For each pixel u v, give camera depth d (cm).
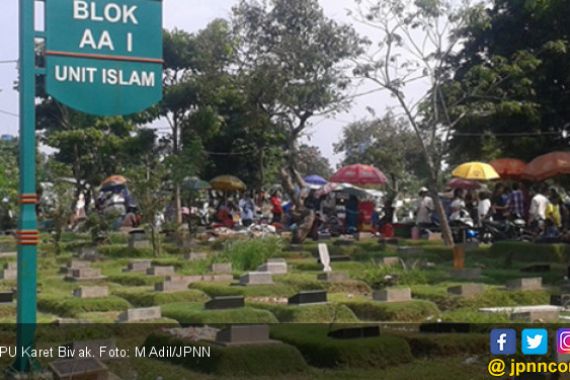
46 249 2191
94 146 3312
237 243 1845
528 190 2722
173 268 1652
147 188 2162
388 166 4009
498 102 2648
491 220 2359
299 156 3856
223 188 3303
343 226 2784
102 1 801
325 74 3195
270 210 3325
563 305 1181
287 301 1223
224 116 3428
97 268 1738
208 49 3138
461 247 1599
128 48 812
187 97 3103
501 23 2875
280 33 3219
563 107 2881
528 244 1895
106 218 2383
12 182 2709
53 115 3612
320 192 2958
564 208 2358
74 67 789
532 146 2805
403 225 2602
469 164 2359
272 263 1594
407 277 1444
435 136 2394
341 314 1112
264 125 3225
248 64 3234
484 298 1227
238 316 1069
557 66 2833
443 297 1236
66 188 2328
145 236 2302
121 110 806
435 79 2280
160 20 829
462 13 2244
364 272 1518
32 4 775
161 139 3212
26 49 771
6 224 2755
